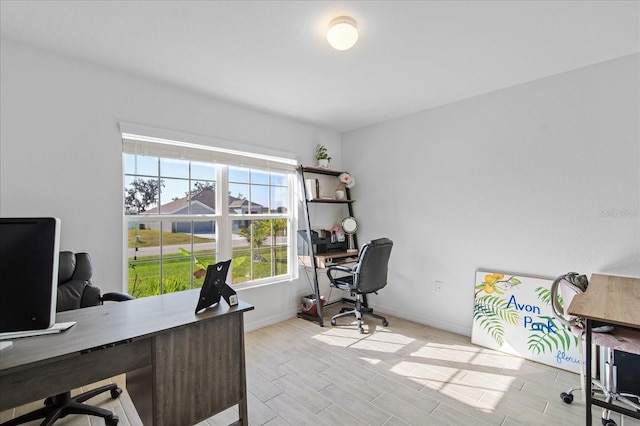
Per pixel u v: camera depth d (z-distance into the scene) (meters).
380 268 3.14
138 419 1.75
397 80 2.56
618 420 1.74
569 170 2.40
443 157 3.14
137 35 1.89
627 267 2.16
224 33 1.87
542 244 2.53
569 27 1.83
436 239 3.20
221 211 3.02
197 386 1.40
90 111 2.22
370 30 1.85
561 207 2.44
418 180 3.35
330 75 2.45
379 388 2.07
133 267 2.48
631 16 1.71
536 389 2.05
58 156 2.09
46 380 1.06
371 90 2.76
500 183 2.75
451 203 3.08
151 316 1.41
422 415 1.79
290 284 3.56
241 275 3.19
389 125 3.62
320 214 3.98
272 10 1.66
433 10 1.67
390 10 1.67
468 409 1.84
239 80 2.52
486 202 2.84
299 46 2.03
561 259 2.44
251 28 1.83
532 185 2.58
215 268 1.52
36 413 1.62
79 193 2.17
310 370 2.31
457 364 2.40
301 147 3.68
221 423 1.73
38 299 1.09
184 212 2.79
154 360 1.26
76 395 1.88
